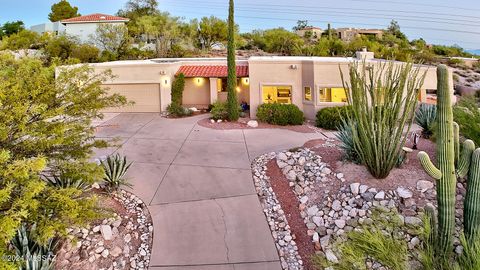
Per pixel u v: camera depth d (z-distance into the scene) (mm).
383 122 8312
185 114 21875
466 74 50344
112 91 22781
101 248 7277
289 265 7066
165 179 11039
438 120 5258
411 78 8844
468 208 5250
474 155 5160
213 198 9805
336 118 18219
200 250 7496
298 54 51094
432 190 8258
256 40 58312
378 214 6199
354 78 8414
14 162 4992
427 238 4652
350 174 9609
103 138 15672
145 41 46812
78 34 41969
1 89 5754
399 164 9414
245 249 7555
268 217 8836
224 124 19297
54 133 6492
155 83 22672
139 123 19406
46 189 5832
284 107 19719
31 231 6449
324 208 8758
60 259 6805
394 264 3988
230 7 19688
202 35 50531
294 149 12844
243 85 25391
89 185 9055
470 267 3885
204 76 24422
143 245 7664
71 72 7684
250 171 11734
